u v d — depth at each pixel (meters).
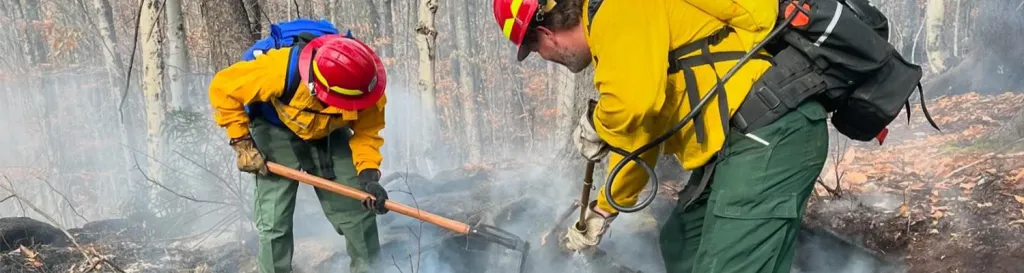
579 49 2.19
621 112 1.95
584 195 2.58
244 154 2.92
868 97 2.01
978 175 4.27
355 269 3.29
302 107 2.85
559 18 2.13
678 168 4.61
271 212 3.09
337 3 18.00
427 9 9.80
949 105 8.34
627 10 1.93
